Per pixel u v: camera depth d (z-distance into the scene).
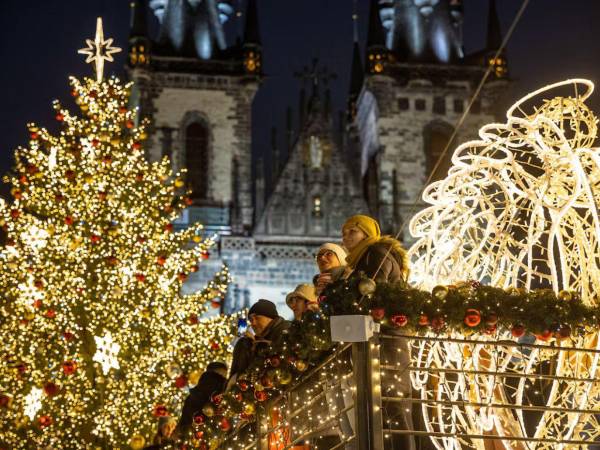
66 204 32.47
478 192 10.49
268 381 10.72
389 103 75.00
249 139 71.94
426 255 10.58
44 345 31.17
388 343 9.95
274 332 12.98
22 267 30.78
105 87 33.47
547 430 10.05
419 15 80.12
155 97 71.88
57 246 31.67
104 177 32.72
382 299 8.97
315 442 11.44
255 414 11.77
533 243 10.04
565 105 10.46
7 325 31.11
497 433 10.48
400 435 9.78
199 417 13.29
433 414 11.63
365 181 79.12
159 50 74.38
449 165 74.38
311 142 73.69
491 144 10.26
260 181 71.62
